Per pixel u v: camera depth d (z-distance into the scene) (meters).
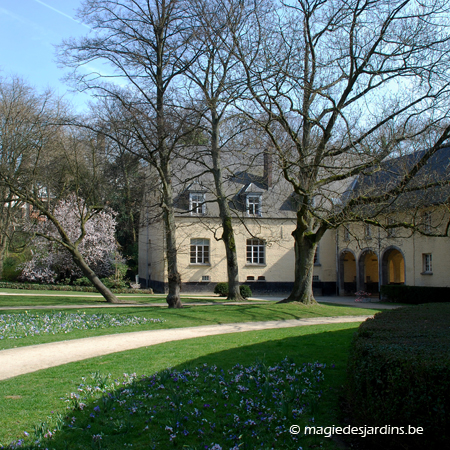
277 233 32.91
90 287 28.70
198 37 16.75
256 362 7.93
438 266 24.69
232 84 16.42
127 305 19.92
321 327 13.34
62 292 27.41
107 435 5.18
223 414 5.80
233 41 15.92
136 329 13.25
